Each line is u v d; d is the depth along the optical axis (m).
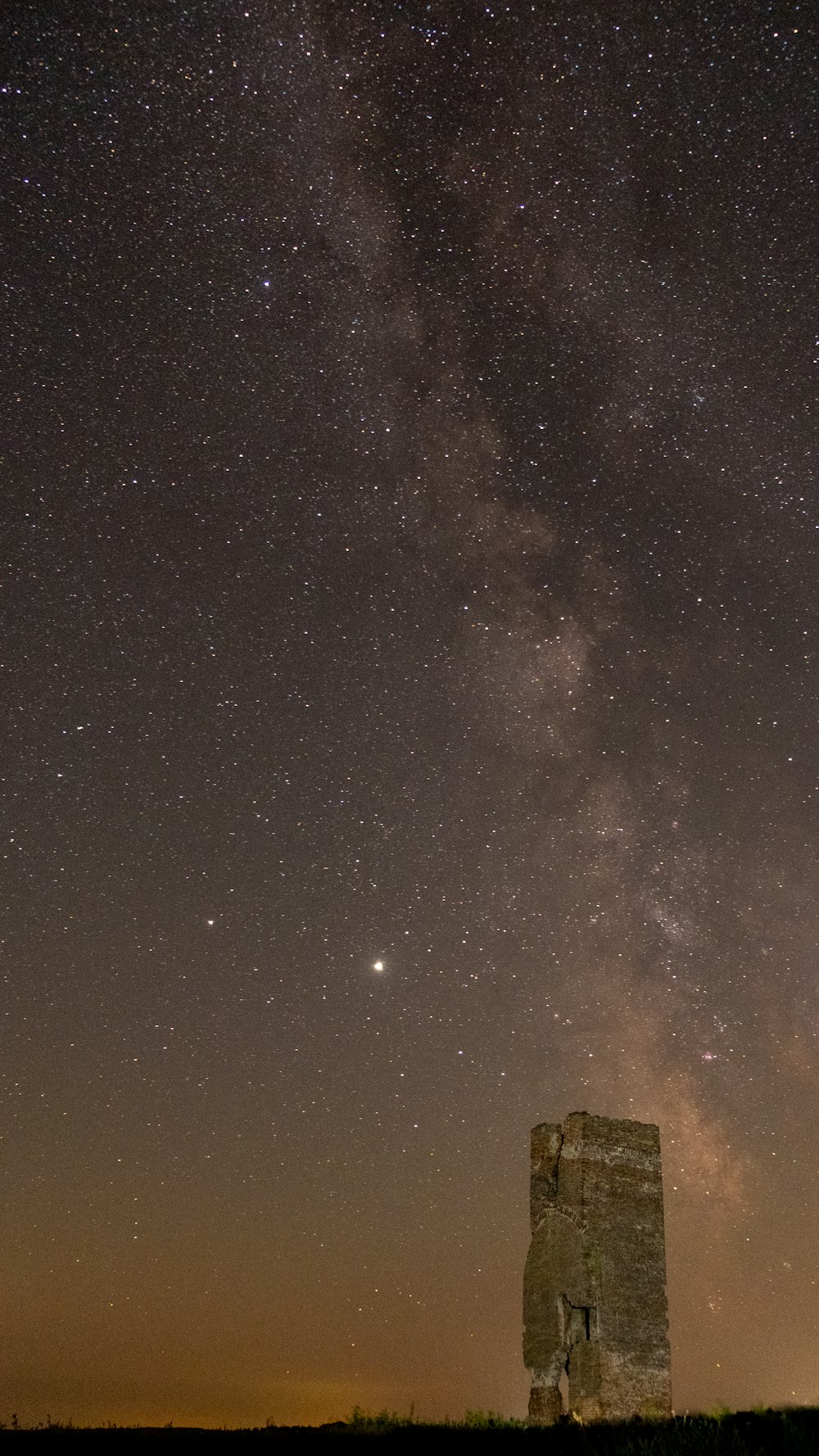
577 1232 15.83
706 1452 11.56
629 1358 15.29
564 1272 15.82
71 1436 14.52
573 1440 13.02
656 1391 15.32
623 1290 15.66
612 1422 13.88
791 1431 11.99
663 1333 15.76
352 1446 13.23
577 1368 15.23
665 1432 12.50
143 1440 13.91
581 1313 15.55
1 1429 15.12
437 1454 12.74
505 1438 13.48
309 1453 12.88
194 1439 14.05
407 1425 15.31
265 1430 15.01
